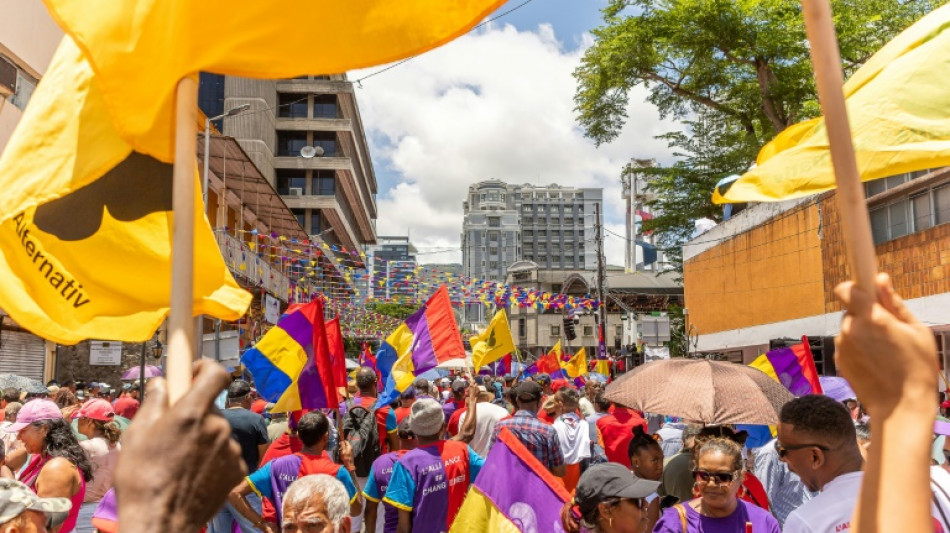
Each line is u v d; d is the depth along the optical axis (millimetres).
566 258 199250
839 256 19656
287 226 37656
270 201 32344
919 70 3064
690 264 31016
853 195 1168
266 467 5777
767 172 3566
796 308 22156
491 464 4391
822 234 20578
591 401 12609
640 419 7746
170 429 1055
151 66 1884
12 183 2820
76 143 2812
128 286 2984
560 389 8289
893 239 17906
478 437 8258
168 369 1295
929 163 2941
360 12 1913
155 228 3010
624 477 3588
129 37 1899
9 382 11422
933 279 16328
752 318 25250
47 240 2945
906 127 3020
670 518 3918
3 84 12953
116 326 2973
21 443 5879
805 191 3457
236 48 1850
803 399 3086
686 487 5191
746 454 6633
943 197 16219
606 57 26453
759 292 24750
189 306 1354
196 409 1072
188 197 1430
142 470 1032
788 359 7996
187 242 1396
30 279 2934
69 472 4891
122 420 7750
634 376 5836
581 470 7898
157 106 1893
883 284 1143
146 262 2986
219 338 13508
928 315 16469
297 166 51625
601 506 3547
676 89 28031
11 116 14648
